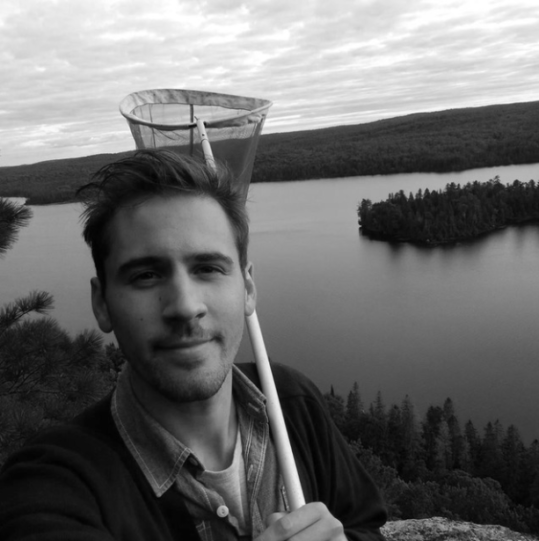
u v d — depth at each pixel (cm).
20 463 97
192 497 107
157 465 106
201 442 111
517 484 5922
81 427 109
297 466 129
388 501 3475
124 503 99
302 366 8488
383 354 8806
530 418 7050
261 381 131
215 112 175
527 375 8025
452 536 449
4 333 512
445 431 6450
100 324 114
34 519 83
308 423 137
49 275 11462
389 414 6706
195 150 170
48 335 509
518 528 3831
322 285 11806
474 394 7619
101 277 110
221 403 112
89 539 81
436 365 8425
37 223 18250
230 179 113
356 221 17450
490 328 9412
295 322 10100
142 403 109
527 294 10544
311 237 15875
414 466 6231
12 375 500
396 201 16062
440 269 12425
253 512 113
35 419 454
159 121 174
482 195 15750
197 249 103
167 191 104
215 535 108
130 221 104
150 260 102
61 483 92
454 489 4131
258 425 121
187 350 101
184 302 99
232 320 106
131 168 104
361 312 10338
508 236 14462
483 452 6172
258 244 15512
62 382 511
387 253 13738
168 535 103
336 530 96
